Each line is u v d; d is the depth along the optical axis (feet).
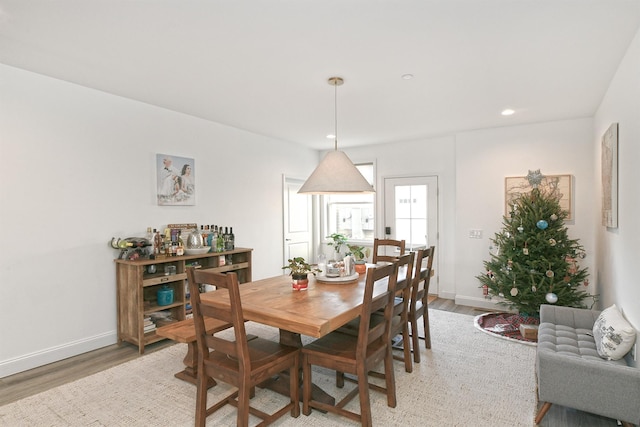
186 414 7.38
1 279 8.92
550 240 11.76
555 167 13.98
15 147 9.13
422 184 17.76
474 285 15.71
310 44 7.72
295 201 19.29
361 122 14.43
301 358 7.62
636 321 7.00
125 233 11.45
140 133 11.86
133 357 10.19
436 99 11.41
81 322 10.41
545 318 9.58
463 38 7.42
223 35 7.32
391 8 6.33
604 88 10.27
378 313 9.82
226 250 13.99
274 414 6.91
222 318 6.23
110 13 6.49
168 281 11.37
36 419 7.18
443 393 8.22
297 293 8.27
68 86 10.09
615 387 6.12
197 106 12.33
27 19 6.70
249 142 16.16
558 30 7.05
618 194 8.75
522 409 7.55
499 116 13.39
